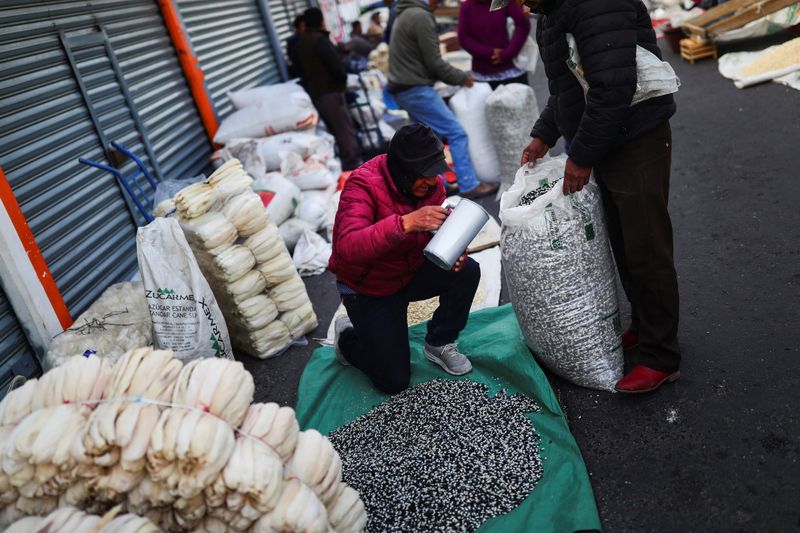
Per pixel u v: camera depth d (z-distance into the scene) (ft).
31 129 13.60
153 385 5.91
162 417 5.66
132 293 13.48
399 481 8.72
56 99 14.62
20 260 12.09
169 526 5.92
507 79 19.85
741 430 8.54
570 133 9.23
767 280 11.60
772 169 16.01
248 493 5.65
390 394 10.76
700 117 21.27
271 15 32.53
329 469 6.41
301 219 18.24
